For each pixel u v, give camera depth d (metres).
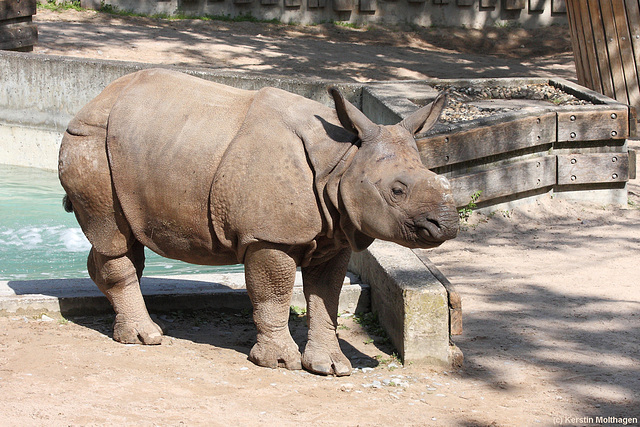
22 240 11.34
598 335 7.57
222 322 7.89
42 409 5.34
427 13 30.16
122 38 25.11
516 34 29.30
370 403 5.82
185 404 5.59
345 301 8.01
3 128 17.39
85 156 6.65
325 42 27.36
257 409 5.58
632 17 15.56
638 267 9.83
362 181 5.67
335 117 6.18
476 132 11.30
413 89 14.18
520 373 6.61
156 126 6.45
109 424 5.15
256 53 24.72
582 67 16.52
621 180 12.33
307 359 6.47
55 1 29.05
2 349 6.60
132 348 6.84
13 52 17.36
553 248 10.68
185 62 22.92
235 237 6.20
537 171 11.98
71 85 16.38
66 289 8.11
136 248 7.13
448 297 6.64
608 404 5.96
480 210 11.86
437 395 6.06
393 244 8.28
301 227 5.97
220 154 6.20
